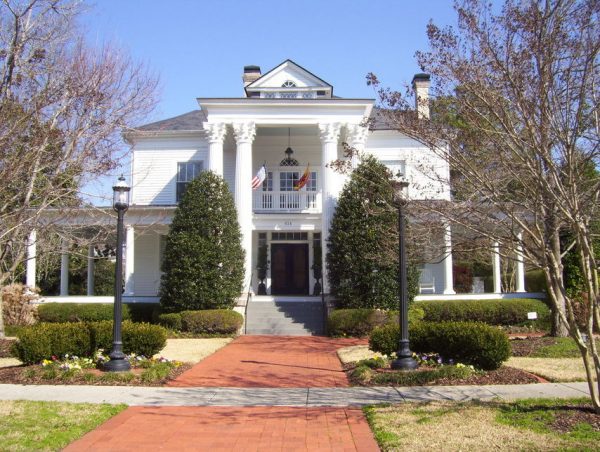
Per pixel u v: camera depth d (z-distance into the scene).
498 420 7.36
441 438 6.62
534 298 22.28
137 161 26.55
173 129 26.58
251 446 6.71
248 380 11.19
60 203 14.82
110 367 11.40
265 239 26.19
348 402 9.04
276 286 26.14
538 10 7.21
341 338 18.72
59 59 15.88
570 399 8.59
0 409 8.25
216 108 23.14
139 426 7.61
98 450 6.57
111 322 13.03
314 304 22.39
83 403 8.83
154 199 26.30
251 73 29.33
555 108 7.25
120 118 15.25
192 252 20.02
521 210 9.91
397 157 25.27
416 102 11.54
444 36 9.76
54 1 13.38
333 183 22.47
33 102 12.77
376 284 19.42
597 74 7.60
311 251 26.14
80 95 13.95
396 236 16.27
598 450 5.93
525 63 7.48
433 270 25.75
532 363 12.47
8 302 21.55
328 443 6.78
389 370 11.53
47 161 13.48
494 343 11.35
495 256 21.58
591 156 7.20
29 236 16.14
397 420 7.54
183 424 7.71
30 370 11.16
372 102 22.86
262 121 23.06
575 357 13.37
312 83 25.28
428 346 12.45
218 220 20.38
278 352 15.50
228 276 20.31
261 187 26.20
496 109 8.16
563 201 7.59
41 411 8.15
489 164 9.27
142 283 26.30
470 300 21.67
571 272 19.58
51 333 12.15
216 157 22.89
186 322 19.20
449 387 10.08
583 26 7.20
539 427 6.97
